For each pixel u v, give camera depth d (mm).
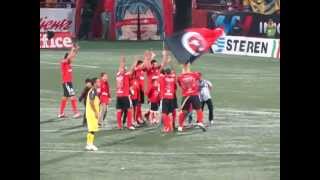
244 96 64188
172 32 108938
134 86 49625
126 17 109000
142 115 52750
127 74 48750
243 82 73062
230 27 100125
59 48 101188
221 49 98750
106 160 40375
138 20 108938
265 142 45281
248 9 111312
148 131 48750
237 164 39500
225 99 62562
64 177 36344
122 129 49281
